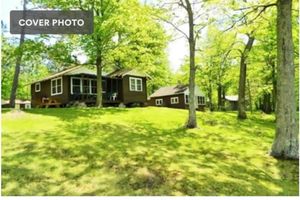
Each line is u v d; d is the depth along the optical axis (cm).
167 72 4456
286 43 1032
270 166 955
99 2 2159
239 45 2183
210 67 3167
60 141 1109
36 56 2125
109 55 2267
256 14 1295
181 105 4175
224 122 1902
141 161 915
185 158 983
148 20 1589
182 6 1570
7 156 899
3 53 2277
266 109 3622
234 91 6044
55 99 2925
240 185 775
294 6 1331
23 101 5359
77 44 2153
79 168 834
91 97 2941
